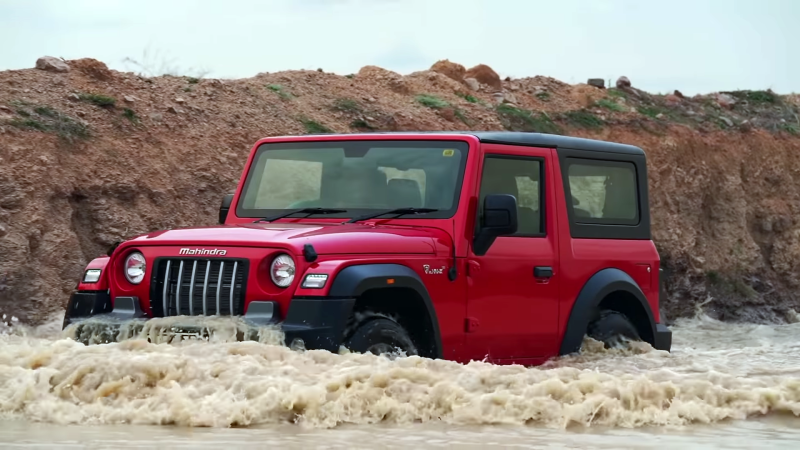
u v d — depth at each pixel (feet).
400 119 68.54
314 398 21.59
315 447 19.08
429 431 21.31
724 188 79.61
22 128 51.37
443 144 29.55
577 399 23.34
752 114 90.22
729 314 72.23
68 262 48.34
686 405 23.99
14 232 47.39
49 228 48.65
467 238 28.48
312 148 31.17
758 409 24.66
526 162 30.83
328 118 66.03
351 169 30.30
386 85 74.38
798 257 79.41
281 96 66.08
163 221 52.65
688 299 71.67
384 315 26.81
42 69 58.08
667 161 78.07
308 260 25.39
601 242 32.76
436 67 82.12
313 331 24.70
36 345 24.43
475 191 28.91
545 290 30.60
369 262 26.11
